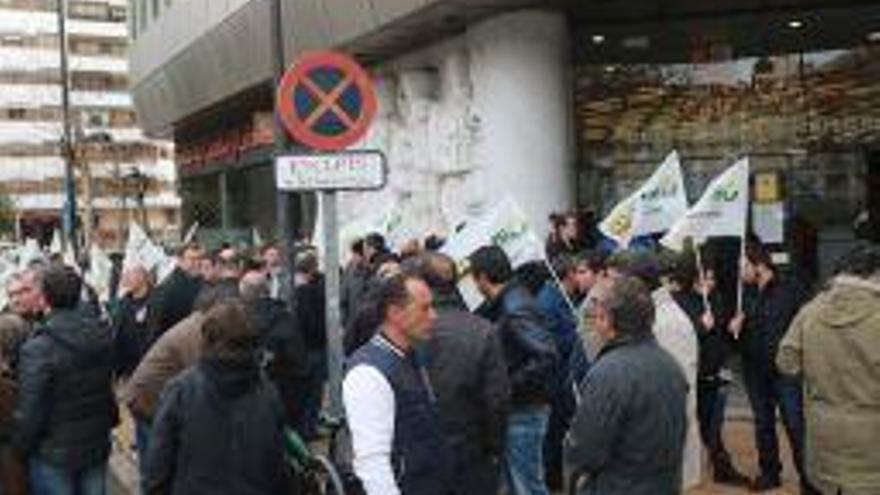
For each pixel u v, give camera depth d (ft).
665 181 34.96
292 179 34.50
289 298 43.52
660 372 19.45
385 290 20.04
